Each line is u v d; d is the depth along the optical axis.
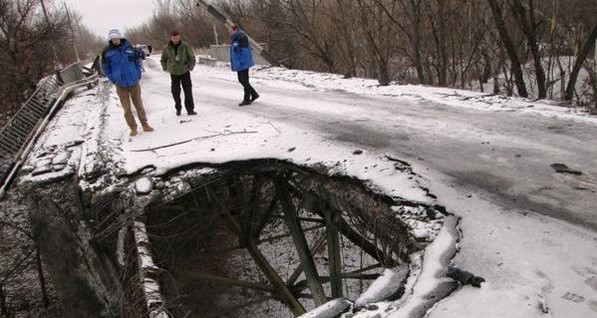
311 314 3.60
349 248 11.64
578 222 4.34
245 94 10.34
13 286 12.17
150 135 8.58
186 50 9.44
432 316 3.35
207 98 11.71
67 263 7.41
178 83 9.59
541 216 4.50
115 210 6.80
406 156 6.26
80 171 7.50
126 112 8.46
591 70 12.62
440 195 5.09
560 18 14.57
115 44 8.11
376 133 7.39
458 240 4.26
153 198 6.69
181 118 9.64
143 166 7.12
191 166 7.08
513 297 3.44
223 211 8.39
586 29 14.48
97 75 19.00
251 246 9.12
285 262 11.54
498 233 4.29
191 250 10.16
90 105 13.23
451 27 15.72
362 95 10.59
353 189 5.91
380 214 5.26
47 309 11.27
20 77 23.80
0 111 22.83
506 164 5.76
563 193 4.90
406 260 4.71
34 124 12.91
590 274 3.63
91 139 8.78
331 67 20.92
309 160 6.57
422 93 10.13
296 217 7.79
